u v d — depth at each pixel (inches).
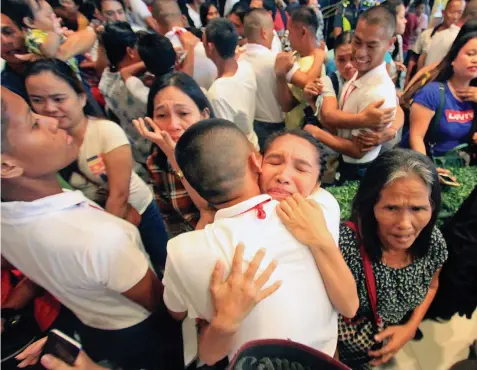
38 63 46.3
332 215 36.6
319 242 31.7
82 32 88.2
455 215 57.4
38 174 34.0
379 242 47.2
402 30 109.3
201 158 32.4
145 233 62.7
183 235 33.5
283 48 114.6
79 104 48.8
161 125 52.4
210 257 31.0
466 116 68.7
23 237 35.1
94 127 50.2
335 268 32.4
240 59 88.8
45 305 45.9
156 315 45.4
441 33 107.3
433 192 42.7
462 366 53.2
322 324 33.6
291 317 31.0
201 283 31.2
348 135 71.1
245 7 118.5
